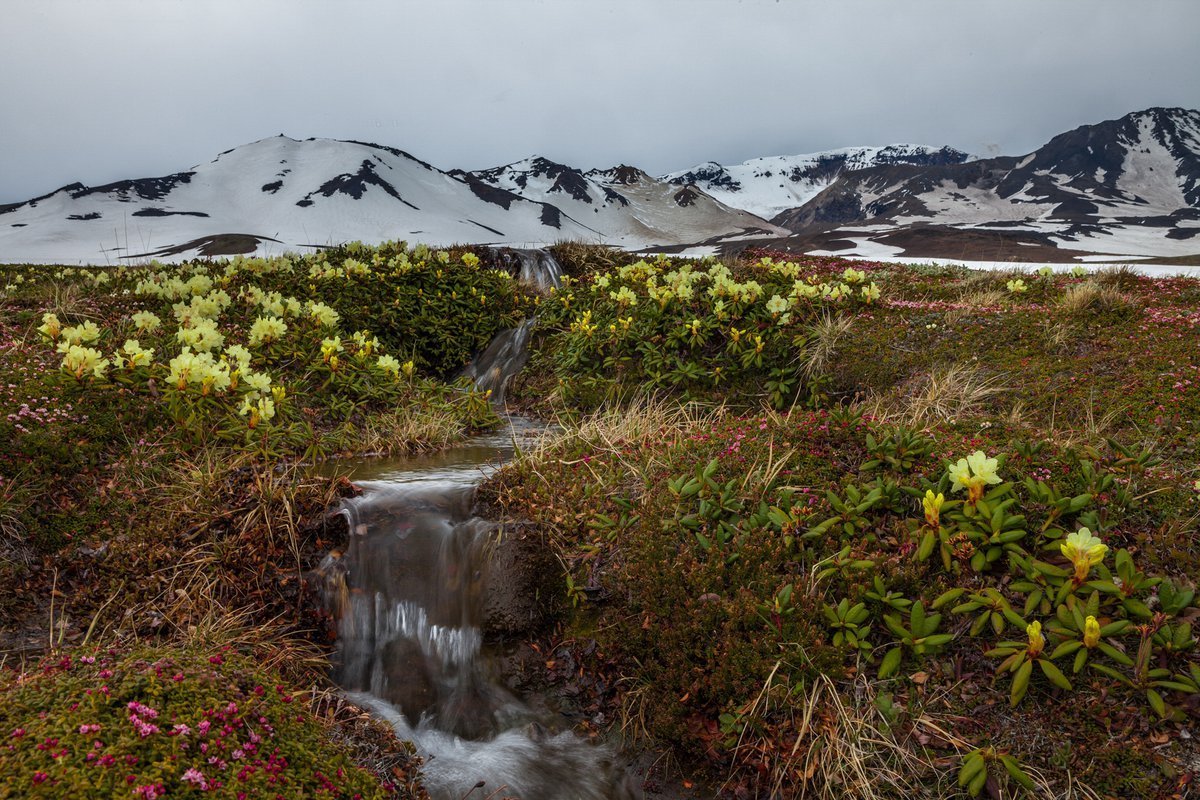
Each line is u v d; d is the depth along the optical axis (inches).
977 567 141.6
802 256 768.3
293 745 101.3
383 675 166.7
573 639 167.2
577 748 149.1
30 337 284.7
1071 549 131.3
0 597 156.5
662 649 149.2
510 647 169.6
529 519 190.2
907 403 270.5
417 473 233.3
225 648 136.2
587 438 235.3
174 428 226.8
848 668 135.3
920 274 564.7
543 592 174.6
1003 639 133.3
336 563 178.5
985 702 127.0
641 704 148.7
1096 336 293.0
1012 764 115.0
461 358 440.1
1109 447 187.5
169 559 173.3
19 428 196.5
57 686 96.7
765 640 138.9
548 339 413.4
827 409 299.0
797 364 325.7
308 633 168.2
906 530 154.9
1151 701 117.2
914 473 173.0
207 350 269.3
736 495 174.6
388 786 125.0
